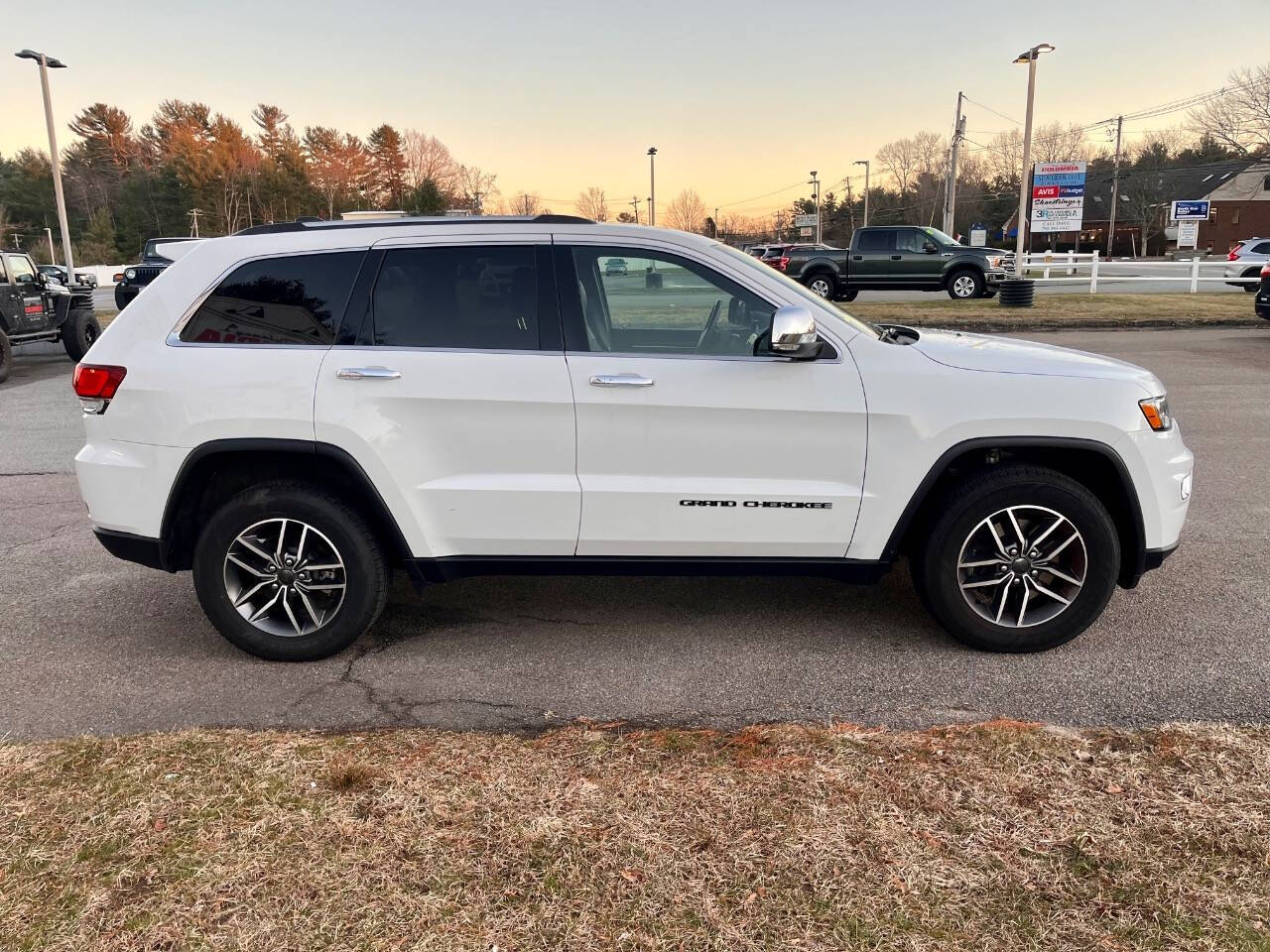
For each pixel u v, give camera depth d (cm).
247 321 360
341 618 376
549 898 228
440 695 351
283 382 352
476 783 280
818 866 239
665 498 358
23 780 283
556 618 430
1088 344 1491
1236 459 725
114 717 335
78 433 890
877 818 259
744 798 270
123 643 404
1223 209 6588
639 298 365
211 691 356
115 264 7362
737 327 369
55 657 388
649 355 357
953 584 372
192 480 368
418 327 358
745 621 424
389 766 291
